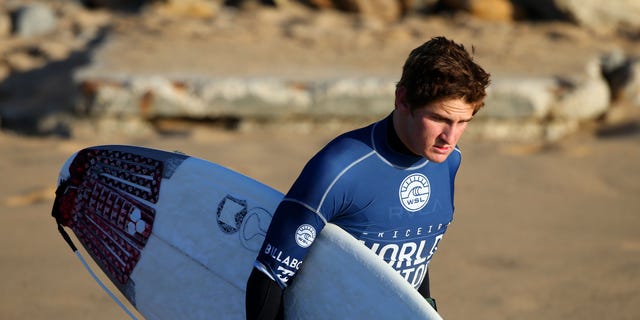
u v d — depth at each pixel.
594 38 48.22
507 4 51.47
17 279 16.22
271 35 43.59
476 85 7.18
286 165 26.91
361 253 7.71
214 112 31.98
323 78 32.94
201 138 30.64
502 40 44.53
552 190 25.23
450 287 16.89
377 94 32.28
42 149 28.88
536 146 31.12
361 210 7.71
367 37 43.56
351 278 7.78
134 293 9.24
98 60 35.31
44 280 16.25
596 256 19.11
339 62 36.91
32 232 19.38
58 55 42.75
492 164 28.03
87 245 9.54
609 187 25.86
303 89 32.31
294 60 37.06
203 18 49.34
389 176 7.69
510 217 22.28
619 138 32.59
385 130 7.71
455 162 8.45
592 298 16.41
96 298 15.50
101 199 9.45
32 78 39.47
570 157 29.34
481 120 33.06
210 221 8.90
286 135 32.03
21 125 33.91
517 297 16.39
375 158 7.61
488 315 15.44
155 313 9.12
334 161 7.48
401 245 8.09
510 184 25.72
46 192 23.14
